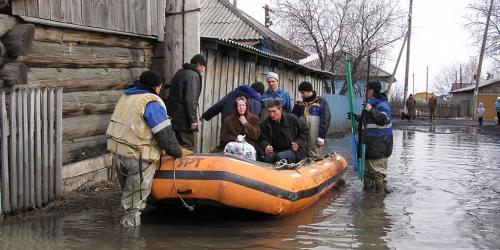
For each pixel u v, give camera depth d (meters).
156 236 5.47
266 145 7.39
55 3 6.84
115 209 6.47
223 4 24.89
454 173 10.48
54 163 6.47
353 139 8.77
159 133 5.71
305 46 30.23
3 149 5.66
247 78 12.79
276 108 7.45
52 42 6.94
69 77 7.18
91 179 7.42
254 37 22.52
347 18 30.55
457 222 6.46
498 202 7.71
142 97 5.76
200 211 6.53
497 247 5.41
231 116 7.47
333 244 5.37
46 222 5.80
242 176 5.89
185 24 9.16
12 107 5.76
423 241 5.58
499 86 50.09
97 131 7.81
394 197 7.93
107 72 8.01
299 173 6.80
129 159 5.76
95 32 7.70
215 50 10.80
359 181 9.25
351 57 30.45
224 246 5.18
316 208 7.07
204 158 6.02
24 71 6.12
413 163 11.93
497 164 11.93
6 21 6.14
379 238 5.66
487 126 29.14
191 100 7.54
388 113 8.17
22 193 5.95
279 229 5.91
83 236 5.36
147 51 9.14
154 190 6.01
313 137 8.70
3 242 5.04
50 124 6.33
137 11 8.59
